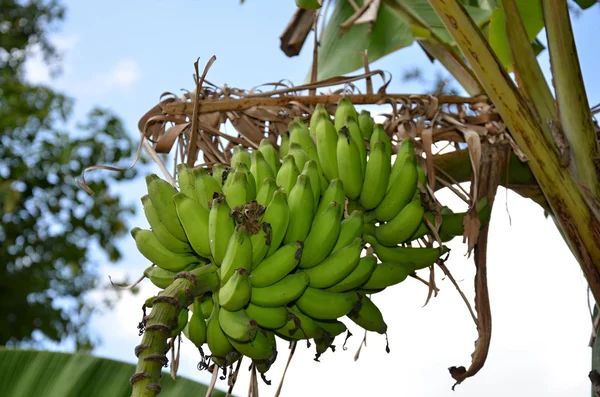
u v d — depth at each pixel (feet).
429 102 8.14
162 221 6.63
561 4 7.79
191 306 6.52
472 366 7.18
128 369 8.34
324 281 6.59
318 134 7.32
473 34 7.57
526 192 8.16
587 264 7.54
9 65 36.04
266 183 6.70
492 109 8.09
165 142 8.09
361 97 8.30
